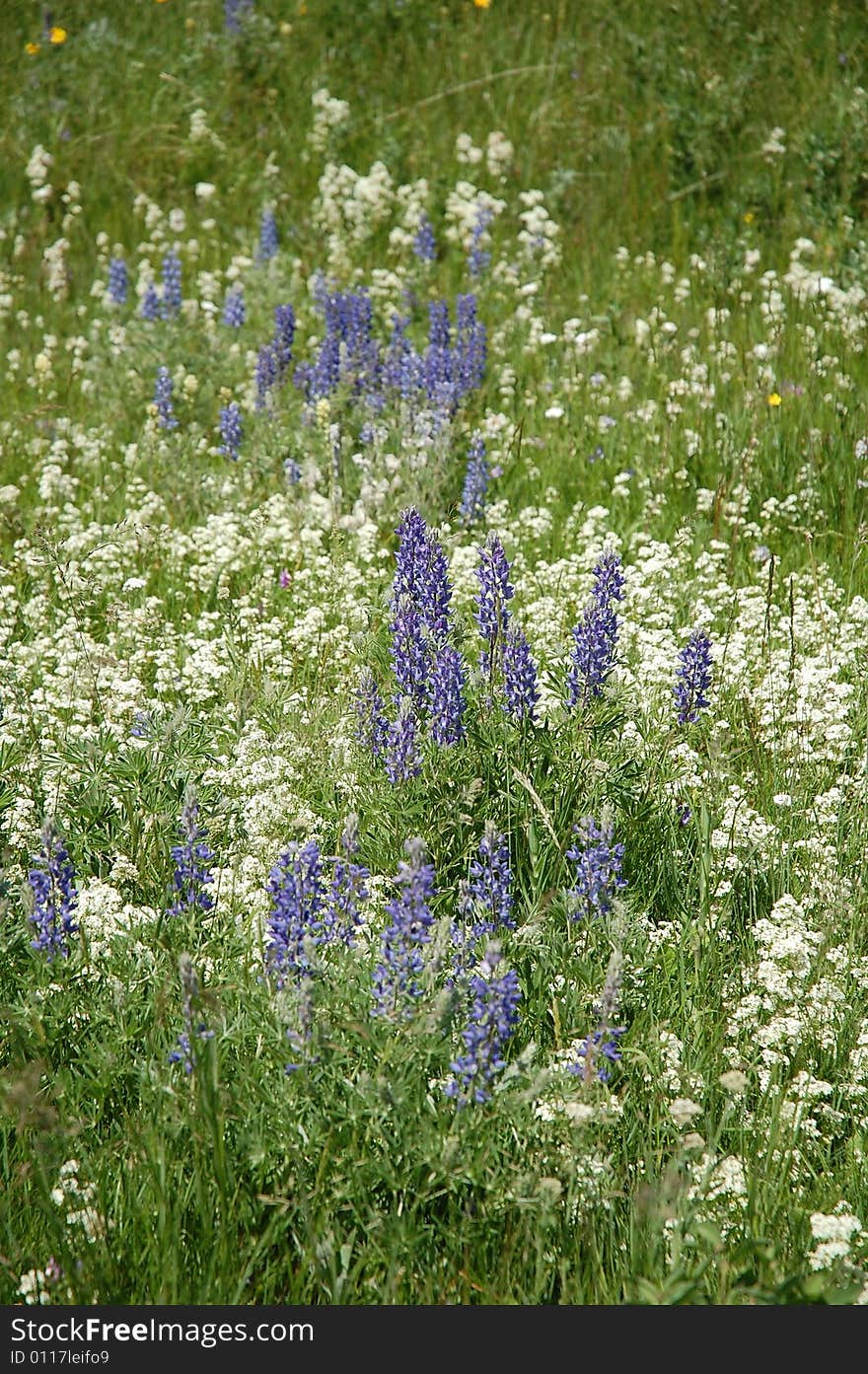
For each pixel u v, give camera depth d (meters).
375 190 19.97
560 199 19.98
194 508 13.13
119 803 7.38
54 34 25.08
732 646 9.48
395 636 7.95
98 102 23.89
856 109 19.86
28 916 5.88
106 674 9.09
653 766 8.00
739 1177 5.40
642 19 23.28
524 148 20.80
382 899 6.76
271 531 11.84
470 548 11.42
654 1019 6.25
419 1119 5.23
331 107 21.97
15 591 10.98
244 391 15.56
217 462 14.35
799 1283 4.32
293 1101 5.28
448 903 6.93
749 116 20.59
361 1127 5.29
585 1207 5.26
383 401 14.00
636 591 10.32
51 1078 5.54
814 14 22.23
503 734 7.53
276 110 23.11
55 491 13.17
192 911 6.26
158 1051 5.57
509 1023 5.26
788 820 7.82
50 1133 5.17
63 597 9.91
